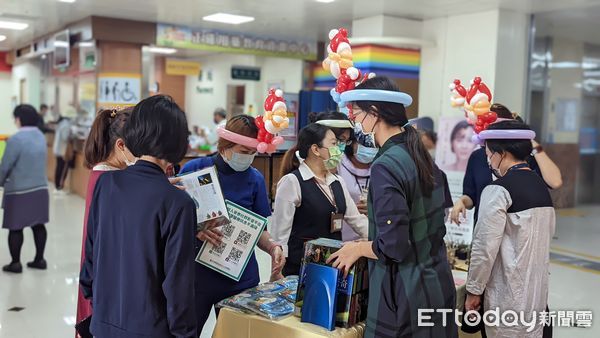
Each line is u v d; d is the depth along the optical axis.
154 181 1.75
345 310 1.96
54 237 7.05
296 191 2.60
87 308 2.41
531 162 3.18
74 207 9.33
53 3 8.19
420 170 1.91
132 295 1.74
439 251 1.98
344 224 2.84
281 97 2.28
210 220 2.05
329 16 8.53
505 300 2.46
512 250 2.45
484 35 7.62
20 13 9.11
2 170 5.20
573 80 10.44
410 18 8.31
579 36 9.71
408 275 1.88
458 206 3.26
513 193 2.44
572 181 10.73
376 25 8.23
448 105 8.10
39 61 16.11
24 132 5.31
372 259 1.93
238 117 2.33
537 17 7.97
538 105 9.56
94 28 9.13
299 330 1.95
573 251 6.91
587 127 10.92
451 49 8.06
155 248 1.72
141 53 9.69
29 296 4.74
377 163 1.89
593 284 5.46
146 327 1.73
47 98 15.46
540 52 9.20
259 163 3.57
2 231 7.29
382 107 1.92
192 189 2.07
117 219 1.78
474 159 3.36
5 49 16.58
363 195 3.00
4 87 17.72
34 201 5.36
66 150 10.88
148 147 1.73
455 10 7.68
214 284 2.30
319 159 2.65
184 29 9.86
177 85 16.09
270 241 2.45
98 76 9.44
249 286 2.44
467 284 2.48
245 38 10.54
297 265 2.62
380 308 1.89
